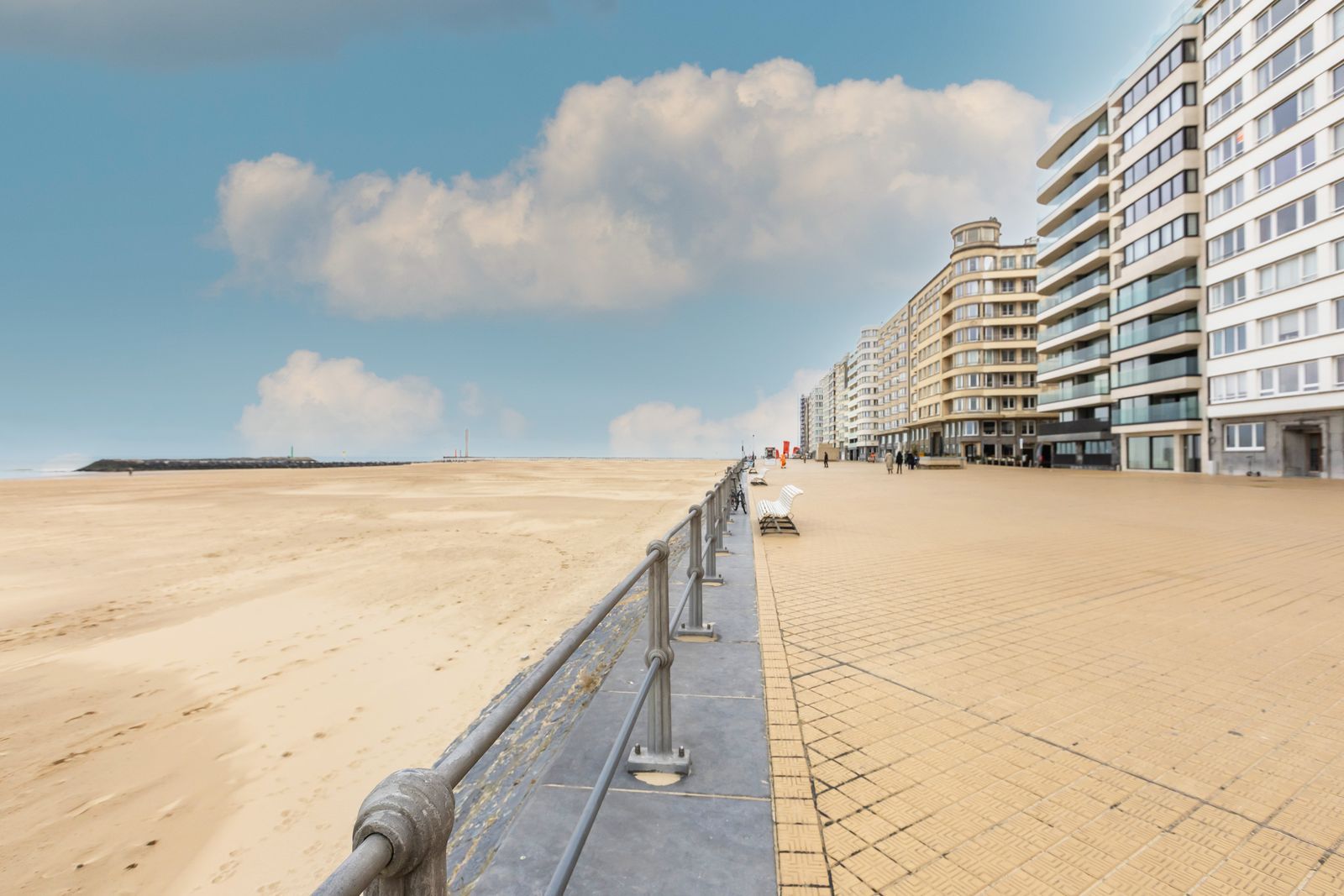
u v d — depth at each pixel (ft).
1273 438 89.92
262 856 9.53
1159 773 8.60
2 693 15.66
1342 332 77.92
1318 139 80.74
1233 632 15.12
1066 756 9.07
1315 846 7.04
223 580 28.07
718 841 7.02
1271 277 87.76
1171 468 109.50
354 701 14.85
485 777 9.86
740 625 15.85
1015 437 201.16
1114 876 6.56
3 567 31.58
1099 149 128.57
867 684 11.82
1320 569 22.74
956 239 216.13
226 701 14.98
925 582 20.79
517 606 22.84
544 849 6.85
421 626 20.65
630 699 11.14
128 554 34.99
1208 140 98.78
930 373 242.37
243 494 80.48
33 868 9.23
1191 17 101.35
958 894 6.24
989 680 12.03
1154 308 109.91
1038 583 20.62
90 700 15.15
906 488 71.51
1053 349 152.46
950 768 8.73
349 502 66.03
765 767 8.73
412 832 2.67
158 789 11.30
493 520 49.47
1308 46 81.76
